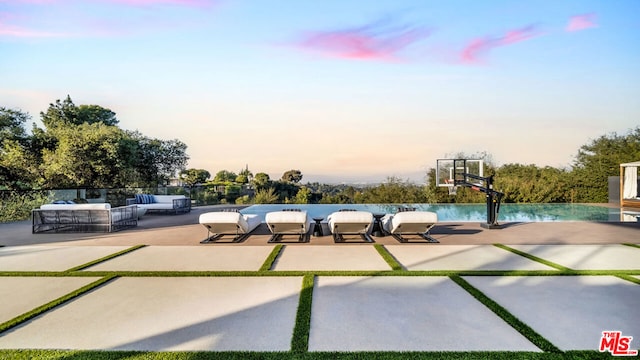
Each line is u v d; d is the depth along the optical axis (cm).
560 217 1151
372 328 288
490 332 280
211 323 298
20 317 307
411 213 665
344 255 556
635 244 643
